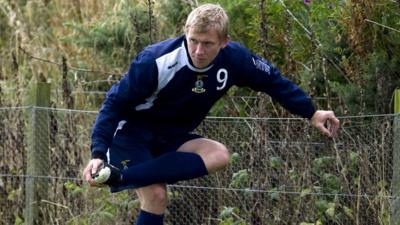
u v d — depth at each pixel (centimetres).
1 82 3092
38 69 3388
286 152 2164
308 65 2459
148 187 1727
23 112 2492
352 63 2347
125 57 3022
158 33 2894
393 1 2316
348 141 2125
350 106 2311
